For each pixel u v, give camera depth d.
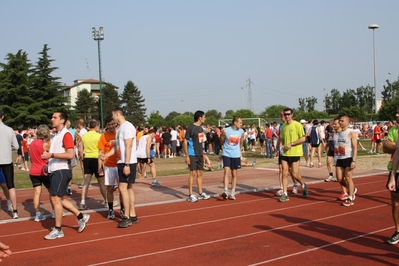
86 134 9.98
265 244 6.70
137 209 9.90
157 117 86.62
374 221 8.12
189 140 10.85
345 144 9.71
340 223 8.02
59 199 7.41
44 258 6.25
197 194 11.92
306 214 8.89
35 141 8.81
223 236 7.24
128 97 98.06
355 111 58.69
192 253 6.31
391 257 5.95
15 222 8.80
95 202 11.05
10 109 56.78
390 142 6.55
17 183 15.63
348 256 6.02
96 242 7.05
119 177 8.04
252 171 17.48
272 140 24.56
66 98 62.34
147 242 6.98
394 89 84.00
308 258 5.96
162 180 15.44
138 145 13.77
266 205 10.04
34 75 60.47
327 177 14.90
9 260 6.18
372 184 13.09
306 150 18.62
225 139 10.91
